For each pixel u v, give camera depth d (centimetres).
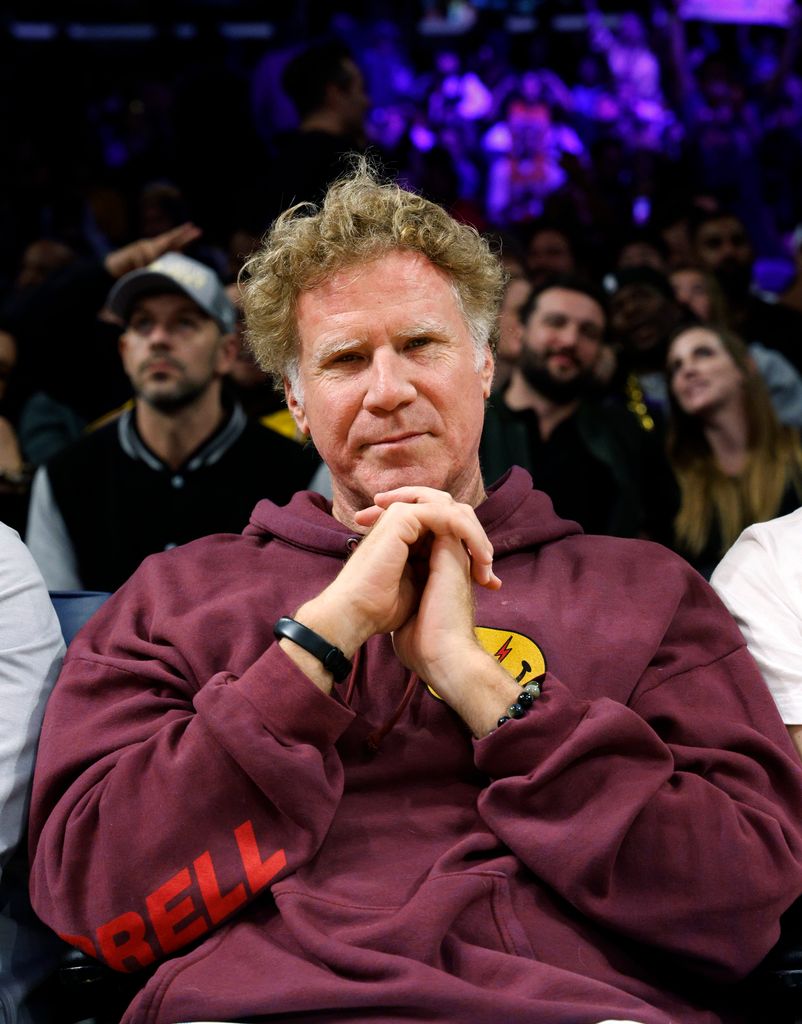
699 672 159
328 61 377
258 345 172
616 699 154
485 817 142
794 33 991
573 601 163
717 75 964
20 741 161
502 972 133
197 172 523
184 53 875
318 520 174
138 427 300
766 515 315
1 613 167
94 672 161
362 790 152
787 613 175
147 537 293
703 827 139
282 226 171
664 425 349
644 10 1007
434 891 137
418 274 160
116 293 292
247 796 140
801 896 149
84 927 142
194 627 161
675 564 168
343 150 336
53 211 627
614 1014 126
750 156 926
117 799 142
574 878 136
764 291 754
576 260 506
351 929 136
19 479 325
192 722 144
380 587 147
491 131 977
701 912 137
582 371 326
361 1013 130
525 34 1003
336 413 160
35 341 368
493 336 175
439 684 147
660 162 837
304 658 144
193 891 138
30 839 154
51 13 903
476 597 165
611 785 139
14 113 801
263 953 137
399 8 991
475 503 175
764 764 152
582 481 322
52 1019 160
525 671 155
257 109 683
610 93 991
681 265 457
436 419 159
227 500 294
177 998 133
